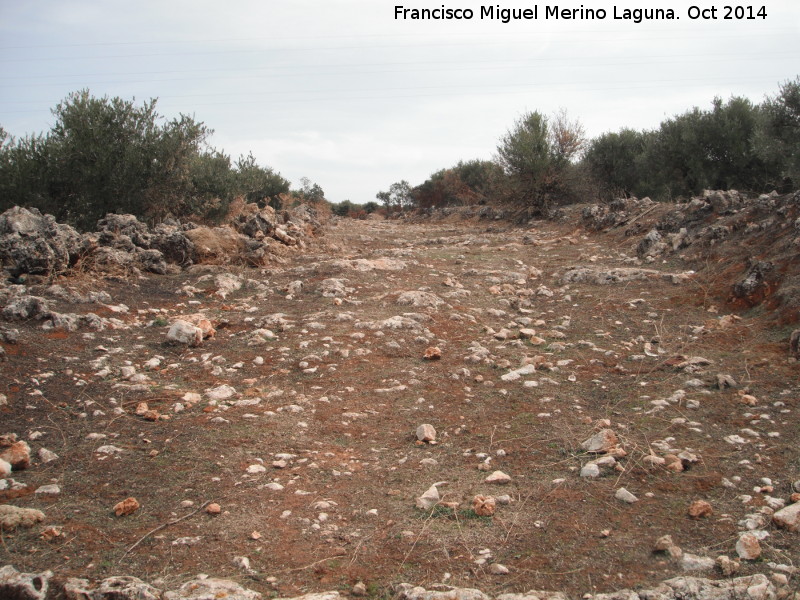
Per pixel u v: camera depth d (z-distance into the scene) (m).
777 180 15.68
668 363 6.03
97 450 4.32
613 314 7.98
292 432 4.77
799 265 7.29
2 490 3.74
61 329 6.53
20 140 12.30
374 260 11.41
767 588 2.85
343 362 6.29
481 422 4.98
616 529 3.44
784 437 4.41
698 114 17.94
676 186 18.41
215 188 16.69
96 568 3.06
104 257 9.44
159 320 7.43
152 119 13.67
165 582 2.96
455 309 8.33
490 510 3.62
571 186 21.05
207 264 10.95
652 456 4.20
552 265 11.80
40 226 8.55
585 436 4.62
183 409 5.08
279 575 3.08
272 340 6.97
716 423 4.77
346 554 3.27
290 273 10.62
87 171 12.48
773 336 6.41
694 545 3.25
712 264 9.07
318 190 40.50
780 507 3.56
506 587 2.96
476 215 24.31
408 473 4.20
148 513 3.60
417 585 2.98
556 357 6.48
